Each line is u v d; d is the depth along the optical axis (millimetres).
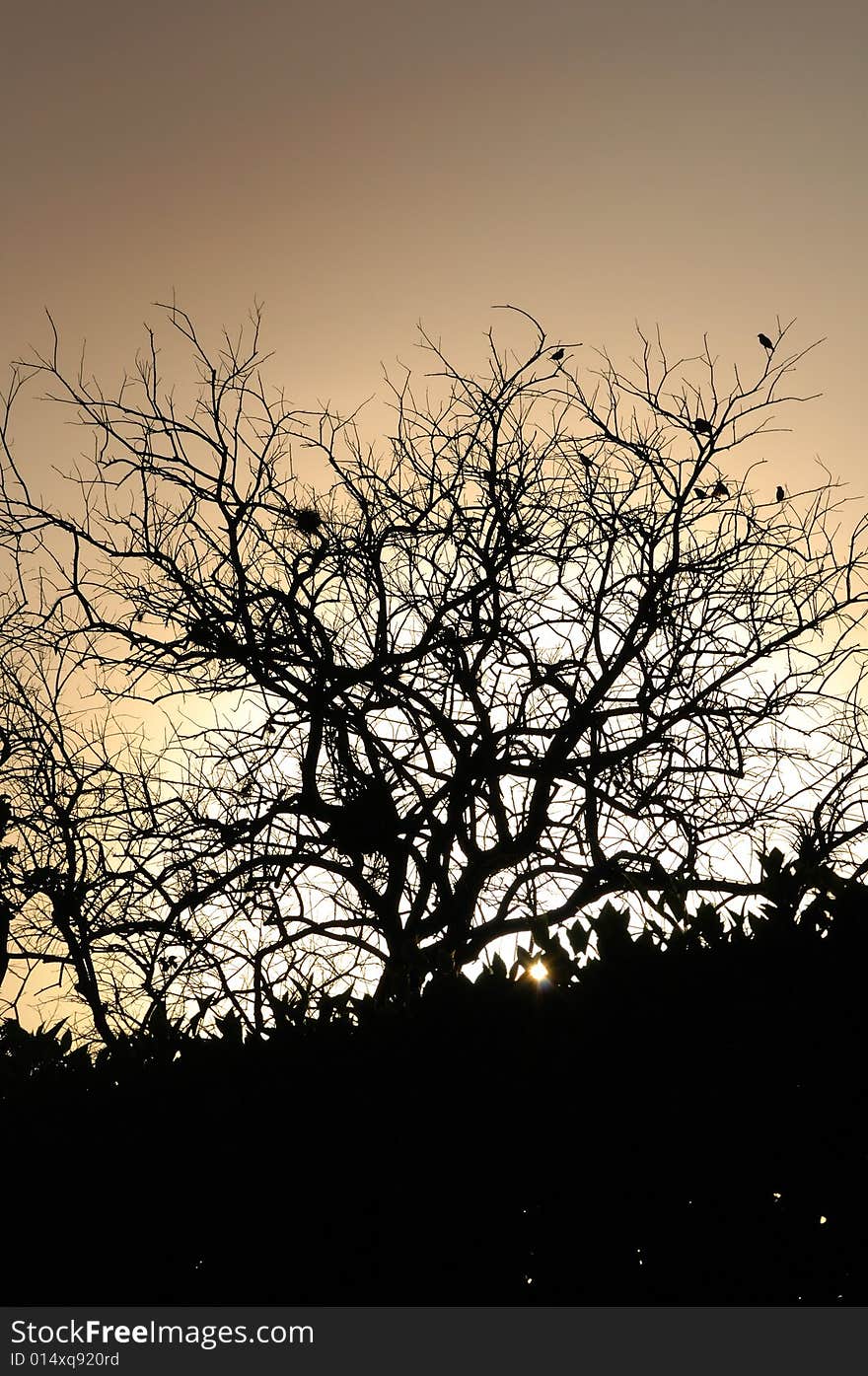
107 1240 5734
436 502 14938
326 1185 5613
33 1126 5984
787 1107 5418
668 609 13992
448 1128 5594
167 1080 6137
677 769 13180
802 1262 5277
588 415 14953
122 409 14711
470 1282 5438
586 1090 5574
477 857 13633
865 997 5492
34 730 13727
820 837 11859
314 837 13070
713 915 6355
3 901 12250
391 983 7348
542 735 13711
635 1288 5352
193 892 12352
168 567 14094
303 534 14734
